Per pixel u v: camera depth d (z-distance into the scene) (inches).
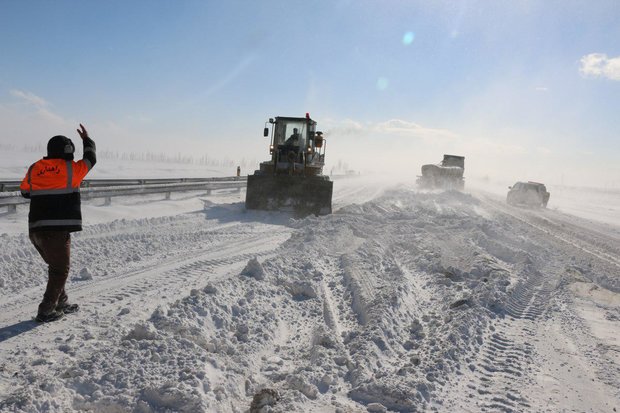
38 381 127.6
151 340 149.6
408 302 238.7
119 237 368.8
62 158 178.2
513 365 171.6
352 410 127.2
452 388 147.4
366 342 171.9
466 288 276.4
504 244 455.2
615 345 200.4
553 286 309.0
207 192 834.8
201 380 126.6
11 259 279.0
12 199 446.0
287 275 272.8
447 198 1086.4
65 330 174.4
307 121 668.7
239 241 401.7
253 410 123.0
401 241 423.2
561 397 147.4
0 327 175.0
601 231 703.7
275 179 625.6
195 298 194.4
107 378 126.3
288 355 167.6
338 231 443.8
